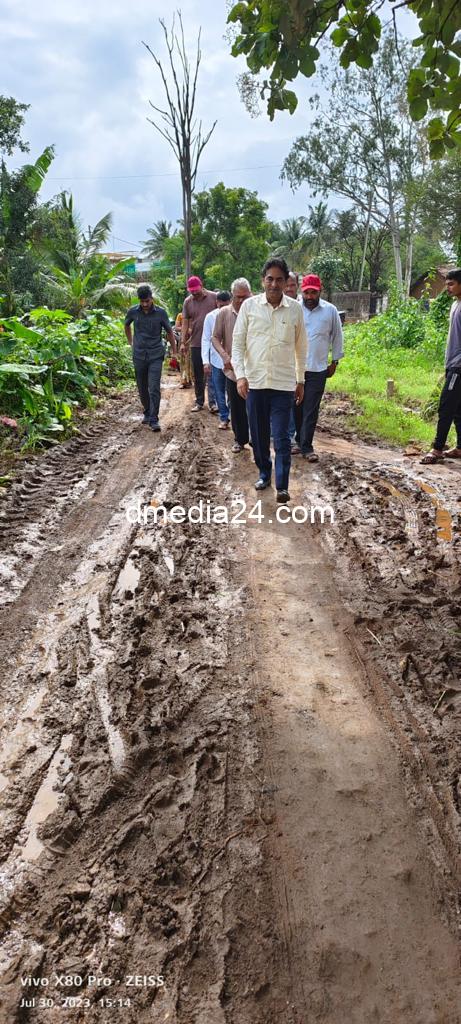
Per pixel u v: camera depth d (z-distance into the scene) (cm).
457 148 364
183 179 1523
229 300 794
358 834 225
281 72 321
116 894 203
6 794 241
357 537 473
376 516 516
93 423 869
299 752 262
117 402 1055
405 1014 174
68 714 283
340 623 358
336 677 311
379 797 241
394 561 434
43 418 780
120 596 386
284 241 5466
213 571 420
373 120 3128
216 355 802
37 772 251
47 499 553
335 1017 173
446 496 565
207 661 321
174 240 4228
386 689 302
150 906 200
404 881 209
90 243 2450
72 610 370
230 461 673
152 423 832
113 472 639
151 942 190
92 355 1186
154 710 285
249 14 319
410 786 246
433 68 325
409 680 308
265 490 579
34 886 206
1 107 2328
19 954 186
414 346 1675
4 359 828
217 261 4262
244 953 188
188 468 651
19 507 533
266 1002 176
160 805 237
